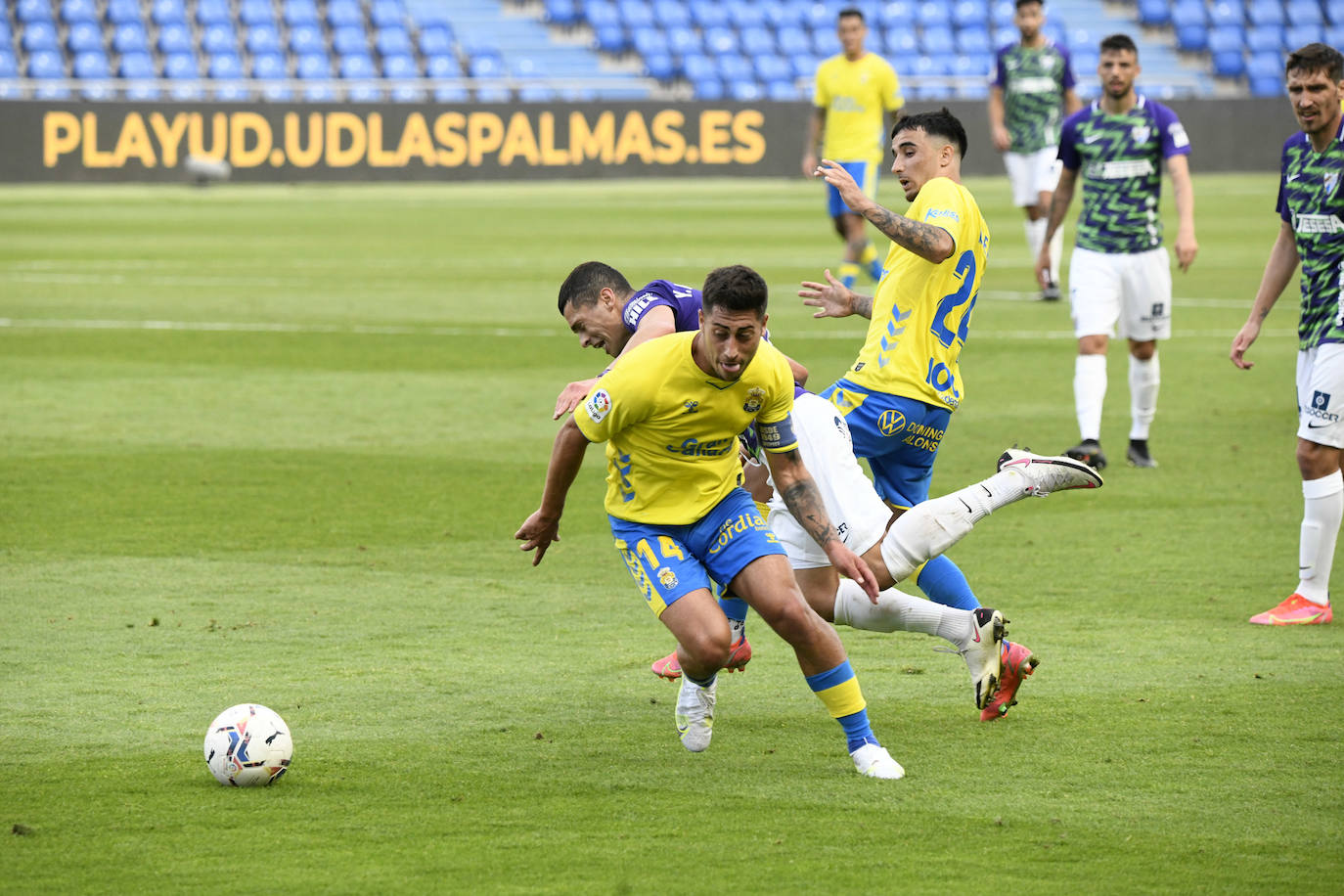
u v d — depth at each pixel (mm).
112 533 25297
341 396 38562
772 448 15719
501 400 38281
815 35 140500
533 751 15922
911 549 16844
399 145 116625
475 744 16125
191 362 43375
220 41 126750
